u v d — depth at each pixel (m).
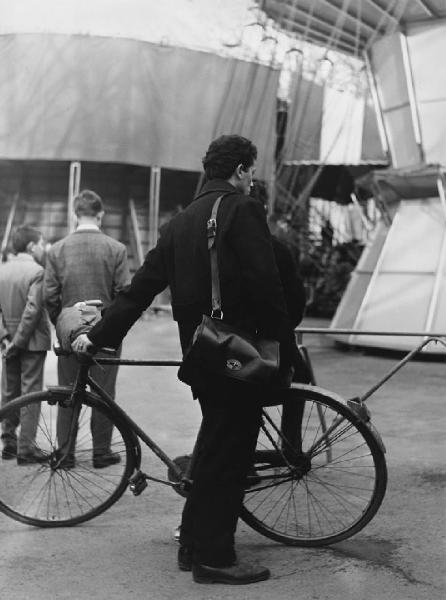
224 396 3.00
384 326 11.56
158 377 8.77
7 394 5.05
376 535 3.60
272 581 3.04
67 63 21.23
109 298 4.86
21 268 4.96
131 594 2.90
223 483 3.04
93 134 21.42
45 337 4.93
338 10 11.80
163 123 21.75
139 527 3.68
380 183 12.39
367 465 3.57
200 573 3.01
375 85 12.97
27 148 21.41
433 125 12.20
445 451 5.34
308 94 22.47
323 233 25.00
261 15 13.37
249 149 3.19
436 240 11.87
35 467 3.78
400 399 7.56
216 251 3.00
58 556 3.29
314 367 10.15
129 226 22.80
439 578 3.07
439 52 11.95
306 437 3.54
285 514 3.54
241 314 3.01
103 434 3.71
